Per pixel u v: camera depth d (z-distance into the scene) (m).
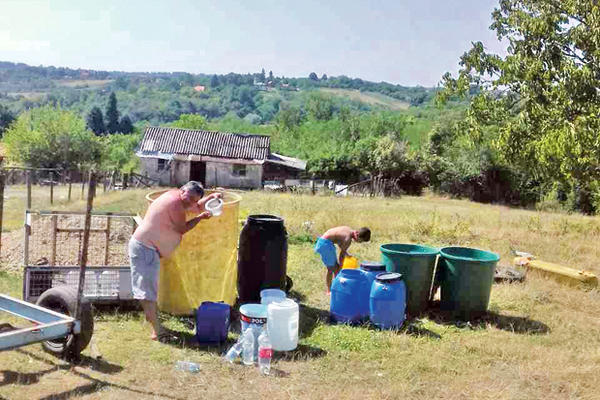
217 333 6.88
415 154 48.47
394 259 8.33
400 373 6.31
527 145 14.48
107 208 19.06
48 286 7.61
